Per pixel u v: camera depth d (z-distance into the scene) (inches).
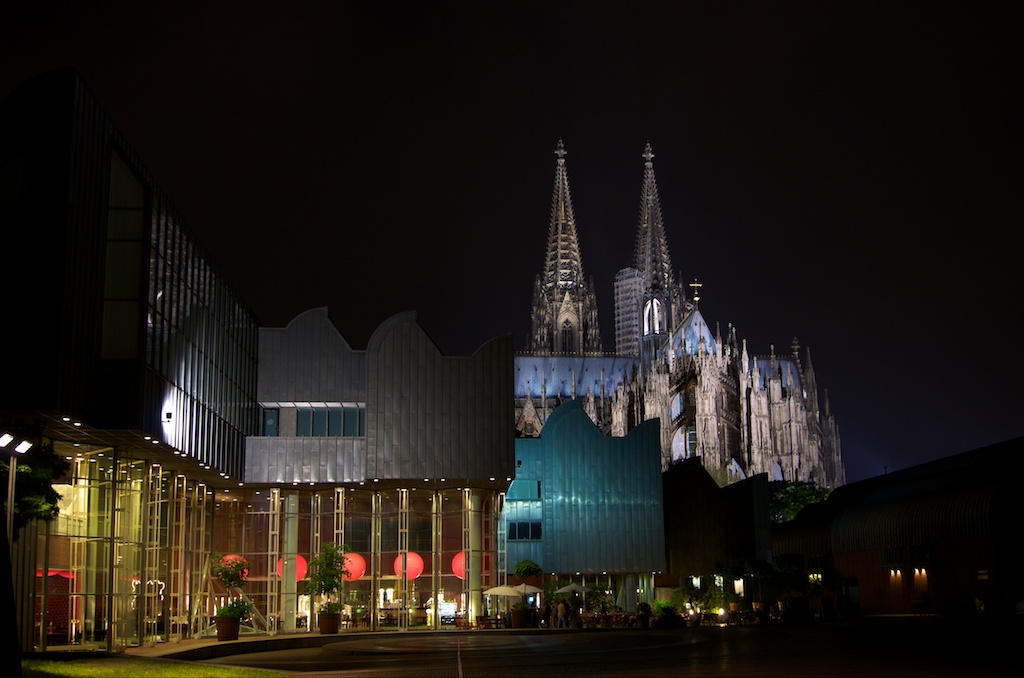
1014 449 2723.9
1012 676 879.7
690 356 5777.6
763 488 3046.3
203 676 912.9
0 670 704.4
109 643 1380.4
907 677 870.4
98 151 1342.3
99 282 1362.0
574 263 7308.1
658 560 2706.7
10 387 1183.6
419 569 2218.3
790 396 6003.9
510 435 2114.9
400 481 2102.6
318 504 2233.0
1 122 1243.2
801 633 1756.9
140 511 1609.3
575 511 2706.7
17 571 1234.0
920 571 2851.9
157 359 1459.2
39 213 1221.7
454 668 1085.8
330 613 1888.5
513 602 2492.6
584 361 6525.6
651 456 2760.8
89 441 1455.5
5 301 1202.6
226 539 2209.6
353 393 2219.5
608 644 1489.9
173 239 1553.9
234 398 1993.1
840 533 3329.2
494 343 2151.8
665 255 7175.2
